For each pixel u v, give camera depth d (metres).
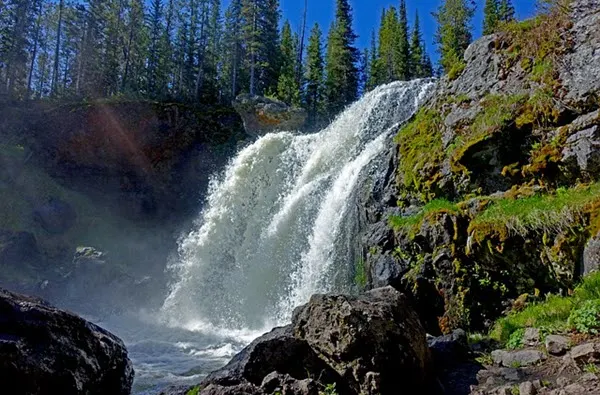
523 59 9.39
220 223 20.88
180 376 8.04
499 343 6.23
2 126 26.12
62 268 21.09
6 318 4.39
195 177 26.83
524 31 9.77
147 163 26.91
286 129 27.80
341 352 5.01
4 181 23.73
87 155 26.39
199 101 37.91
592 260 6.12
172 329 14.34
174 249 24.27
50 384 4.36
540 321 6.07
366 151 14.00
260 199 20.17
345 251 12.20
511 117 8.76
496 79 9.85
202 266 19.98
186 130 27.22
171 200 26.66
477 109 9.70
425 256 8.73
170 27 47.72
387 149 12.32
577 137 7.54
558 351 4.93
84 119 26.44
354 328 5.00
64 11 48.88
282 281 14.71
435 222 8.55
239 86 42.28
